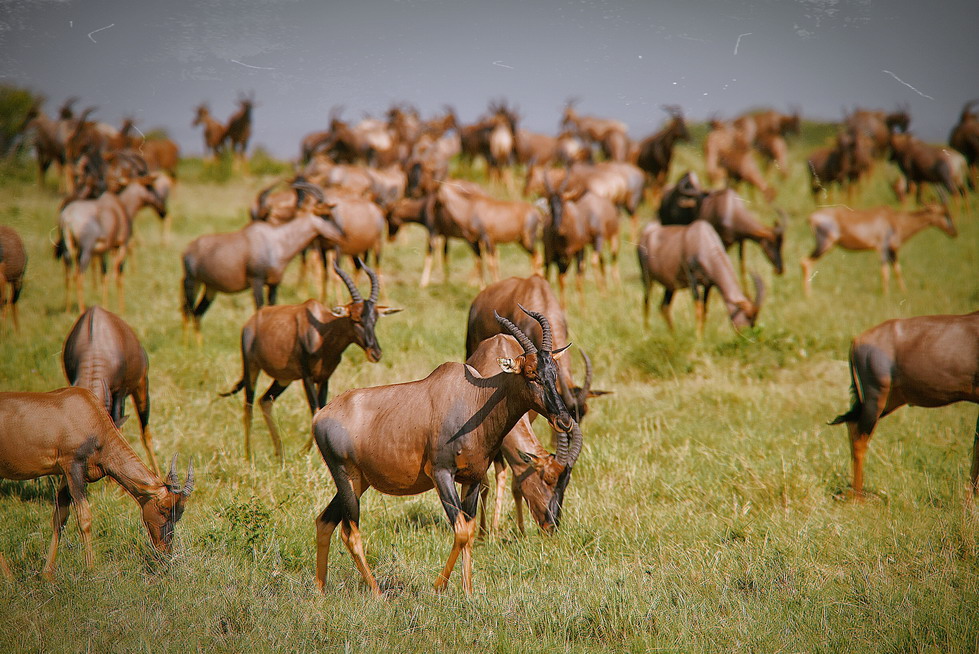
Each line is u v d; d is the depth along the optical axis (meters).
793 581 19.75
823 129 107.06
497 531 23.44
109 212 48.84
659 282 46.03
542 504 22.77
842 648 16.69
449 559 19.36
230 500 24.98
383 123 114.06
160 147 89.56
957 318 23.94
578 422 22.91
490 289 29.95
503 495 24.28
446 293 56.12
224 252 42.28
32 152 90.00
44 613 17.72
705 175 98.12
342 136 103.12
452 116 121.75
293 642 16.94
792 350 40.75
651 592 19.25
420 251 71.00
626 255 69.56
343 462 19.67
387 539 22.80
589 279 61.47
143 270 60.19
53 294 52.91
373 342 29.88
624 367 39.56
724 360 40.00
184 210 84.06
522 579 20.80
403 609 18.59
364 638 17.09
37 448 19.95
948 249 66.94
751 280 58.56
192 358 38.94
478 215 56.31
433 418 18.97
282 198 56.88
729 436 30.17
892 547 21.31
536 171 88.00
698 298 44.31
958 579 19.45
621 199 72.31
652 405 34.25
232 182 101.12
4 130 82.75
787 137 107.25
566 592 19.23
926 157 78.50
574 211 49.50
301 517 23.67
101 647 16.64
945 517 22.81
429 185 59.97
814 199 83.31
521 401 18.66
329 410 19.97
